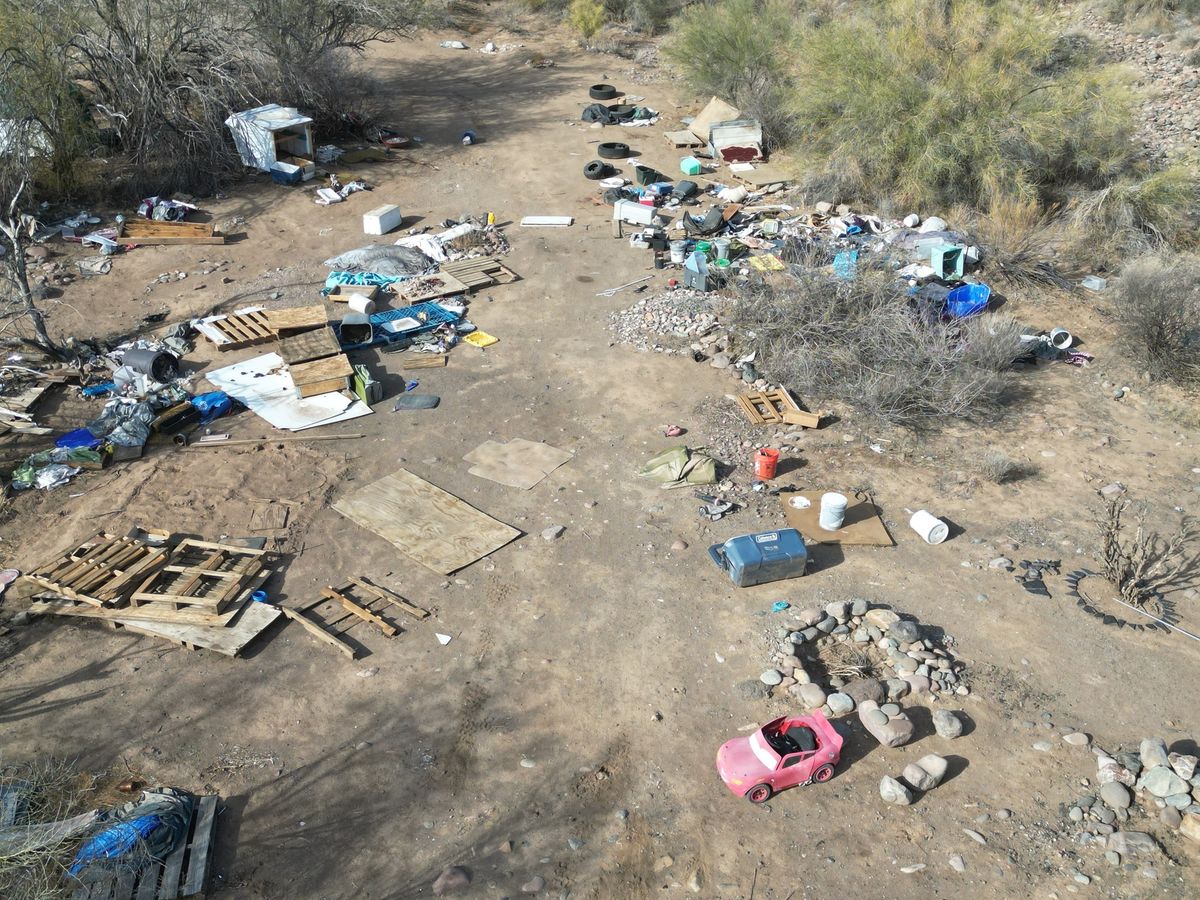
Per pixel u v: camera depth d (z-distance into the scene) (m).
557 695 9.05
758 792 7.95
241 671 9.26
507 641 9.66
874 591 10.32
